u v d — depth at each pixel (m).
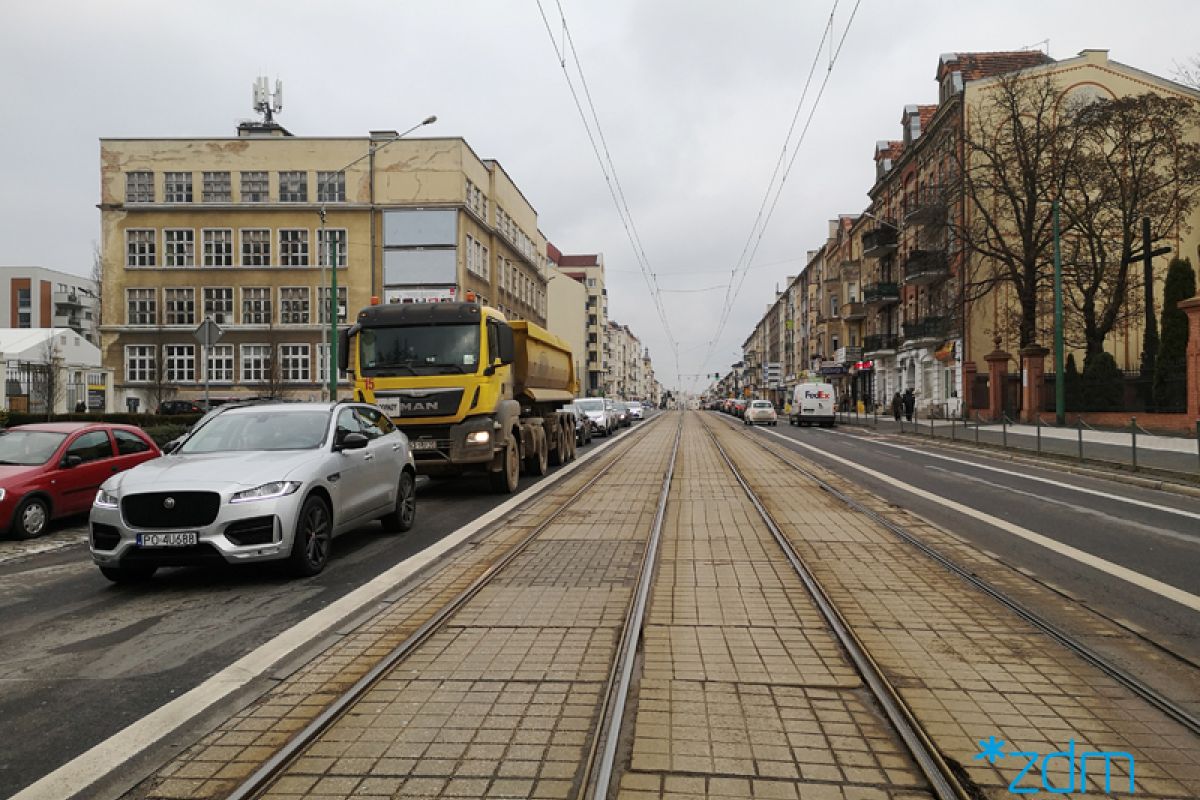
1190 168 28.77
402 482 9.05
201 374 41.91
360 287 41.09
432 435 11.47
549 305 78.94
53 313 81.50
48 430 9.91
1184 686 4.05
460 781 3.02
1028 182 29.25
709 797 2.89
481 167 44.94
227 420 7.81
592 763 3.14
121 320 42.00
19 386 28.38
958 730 3.48
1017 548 7.71
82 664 4.58
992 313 35.34
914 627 5.04
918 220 35.69
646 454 20.72
